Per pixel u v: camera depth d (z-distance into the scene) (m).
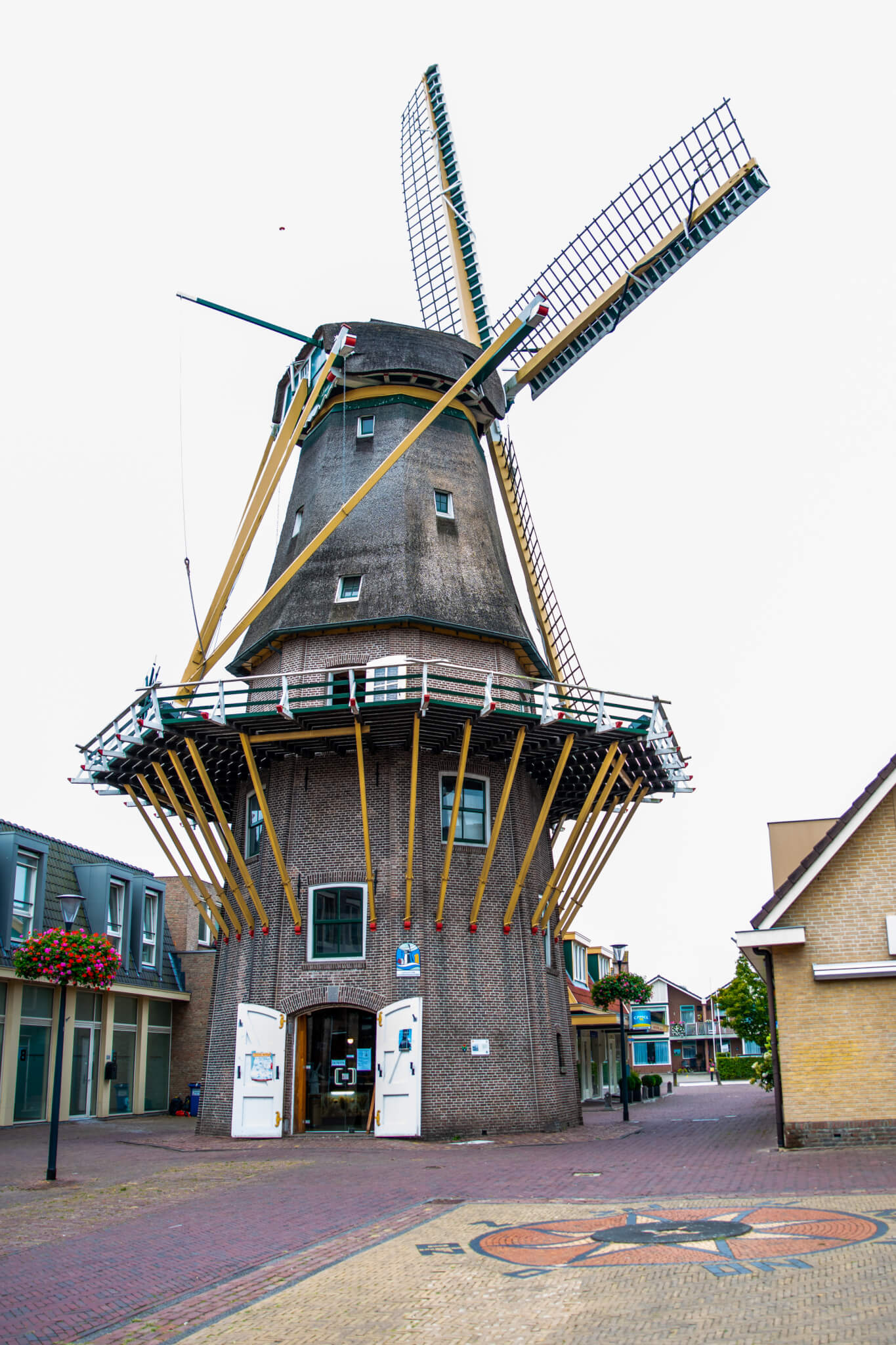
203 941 42.78
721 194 30.23
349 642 26.17
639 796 27.36
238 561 25.95
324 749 24.84
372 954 23.64
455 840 25.00
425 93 36.56
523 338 28.06
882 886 17.41
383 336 29.08
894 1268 8.31
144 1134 25.88
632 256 31.86
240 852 26.38
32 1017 28.53
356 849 24.50
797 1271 8.41
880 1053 16.86
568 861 25.27
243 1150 20.89
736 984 36.28
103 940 18.05
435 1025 23.23
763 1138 20.59
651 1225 10.66
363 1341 7.53
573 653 33.41
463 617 26.59
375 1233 11.16
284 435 26.59
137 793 27.34
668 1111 34.25
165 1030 36.09
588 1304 7.98
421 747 25.02
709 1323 7.33
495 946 24.52
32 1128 27.23
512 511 33.34
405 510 27.48
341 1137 22.55
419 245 36.34
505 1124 23.27
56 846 31.36
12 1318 8.70
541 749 25.39
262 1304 8.63
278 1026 23.42
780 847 26.05
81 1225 12.61
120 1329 8.27
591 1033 45.94
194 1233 11.83
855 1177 13.30
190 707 23.19
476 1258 9.68
